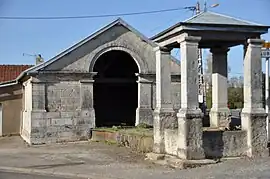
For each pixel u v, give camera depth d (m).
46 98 21.48
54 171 13.23
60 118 21.62
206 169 12.05
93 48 22.41
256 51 13.50
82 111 22.00
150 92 23.19
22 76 22.47
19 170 13.77
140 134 17.00
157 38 14.60
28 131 22.03
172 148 13.70
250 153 13.36
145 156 15.15
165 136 14.12
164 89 14.35
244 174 11.13
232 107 45.88
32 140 21.09
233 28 13.17
